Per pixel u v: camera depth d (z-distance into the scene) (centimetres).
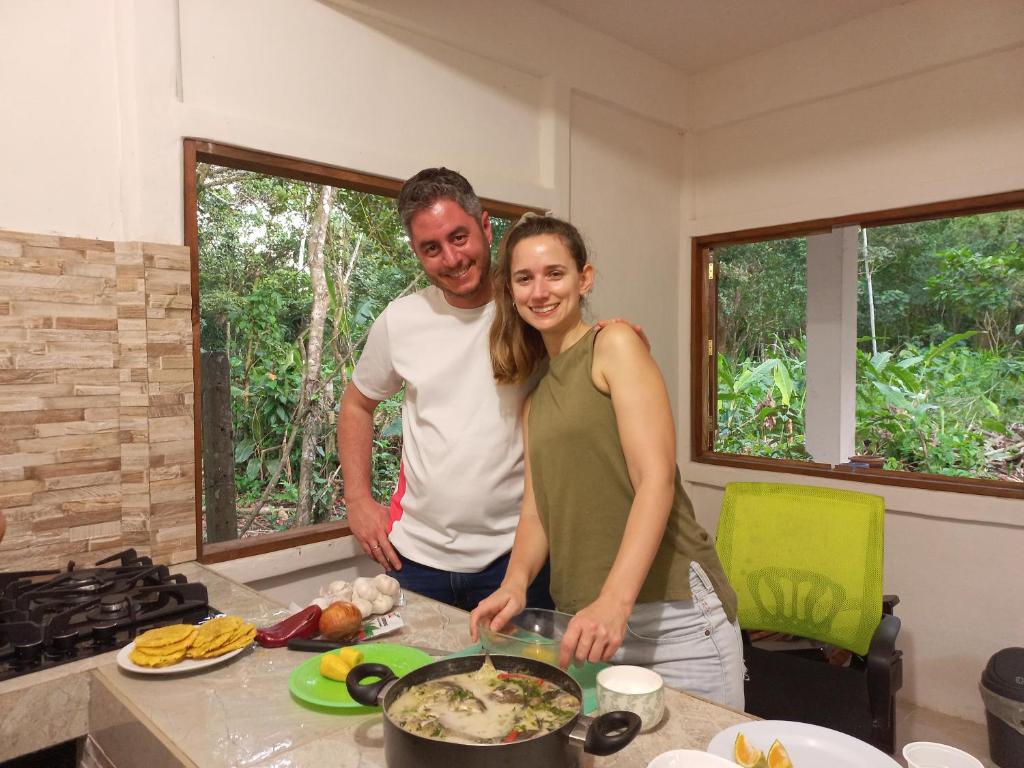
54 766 120
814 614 204
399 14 236
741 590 215
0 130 163
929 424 294
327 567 230
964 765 85
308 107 218
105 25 178
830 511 208
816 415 327
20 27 165
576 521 133
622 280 331
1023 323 269
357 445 207
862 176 302
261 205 365
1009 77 262
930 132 282
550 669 90
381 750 87
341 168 225
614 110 323
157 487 182
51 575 160
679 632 135
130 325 177
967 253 281
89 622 131
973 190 269
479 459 171
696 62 340
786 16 296
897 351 302
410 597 148
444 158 255
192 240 192
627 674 99
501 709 82
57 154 171
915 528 288
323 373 381
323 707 98
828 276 320
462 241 165
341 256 385
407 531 186
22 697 105
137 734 95
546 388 138
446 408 176
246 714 97
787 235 330
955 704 279
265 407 364
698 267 360
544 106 289
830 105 310
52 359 167
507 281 143
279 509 370
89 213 176
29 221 168
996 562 269
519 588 129
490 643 108
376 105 235
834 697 183
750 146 339
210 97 197
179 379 185
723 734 88
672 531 135
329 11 222
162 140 184
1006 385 274
